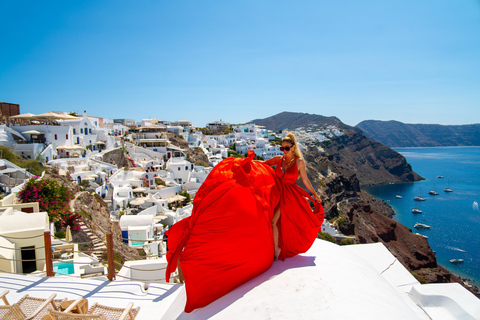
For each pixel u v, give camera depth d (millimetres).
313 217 3803
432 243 82688
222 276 3285
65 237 18172
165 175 60344
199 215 3346
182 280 6109
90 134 60344
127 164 65125
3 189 24703
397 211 122312
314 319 2482
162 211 41094
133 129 95938
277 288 3025
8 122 51375
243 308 2830
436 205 131375
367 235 84312
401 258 68875
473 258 72312
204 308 3219
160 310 5012
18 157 37562
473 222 102750
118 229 30828
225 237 3234
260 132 160375
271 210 3670
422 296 4324
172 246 3605
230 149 115125
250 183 3428
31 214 11625
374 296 2971
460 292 4355
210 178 3508
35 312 4477
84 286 5926
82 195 30250
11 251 9641
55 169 38531
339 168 135625
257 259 3342
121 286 5930
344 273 3377
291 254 3809
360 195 126000
